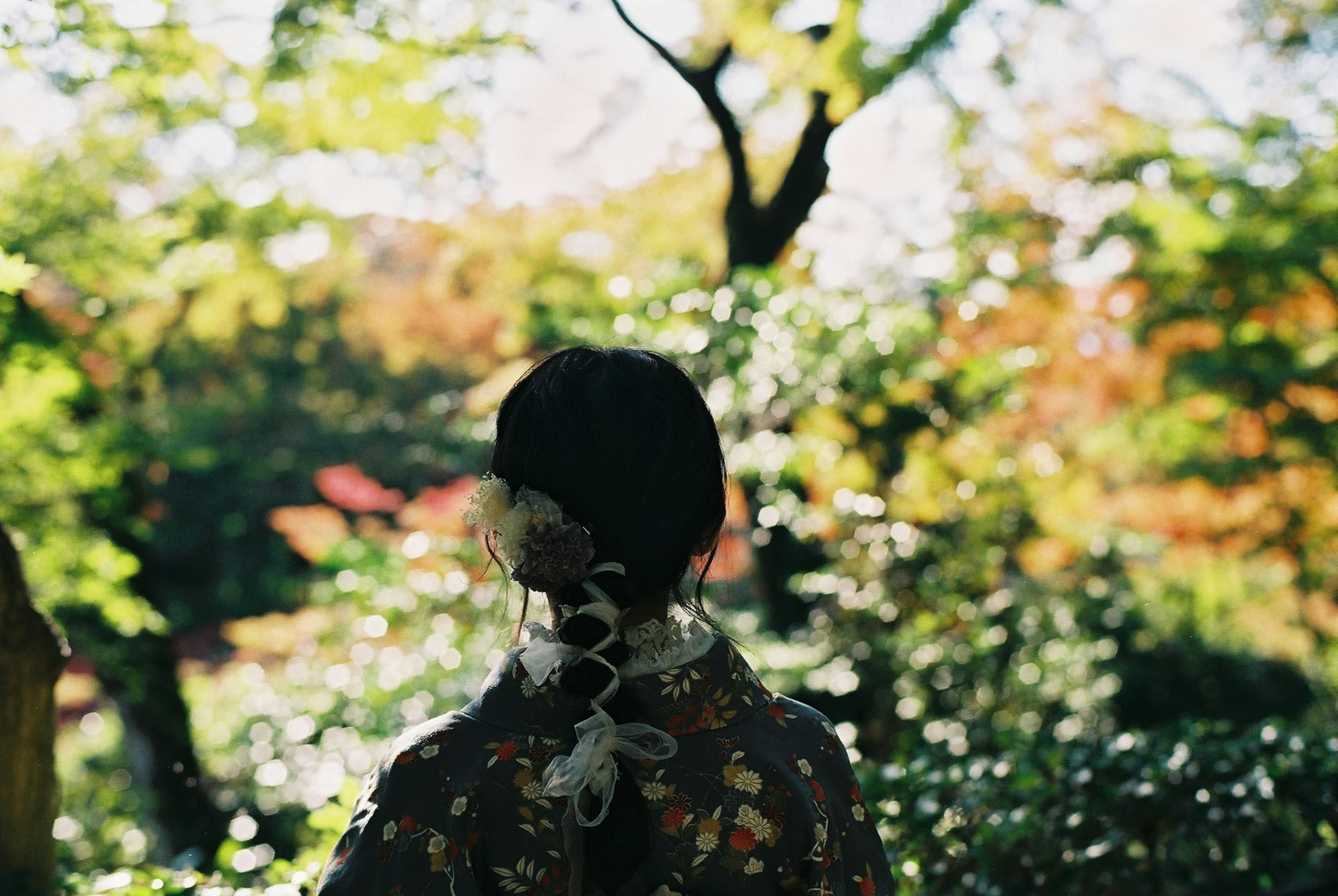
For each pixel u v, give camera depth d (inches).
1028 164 351.3
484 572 48.0
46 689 101.9
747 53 248.7
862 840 46.6
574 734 43.3
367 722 251.1
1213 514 350.9
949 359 269.6
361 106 218.8
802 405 246.1
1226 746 134.0
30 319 220.8
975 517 276.7
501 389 281.3
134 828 288.7
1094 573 356.8
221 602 634.8
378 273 544.4
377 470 579.8
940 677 265.1
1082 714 307.9
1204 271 332.2
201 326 326.0
